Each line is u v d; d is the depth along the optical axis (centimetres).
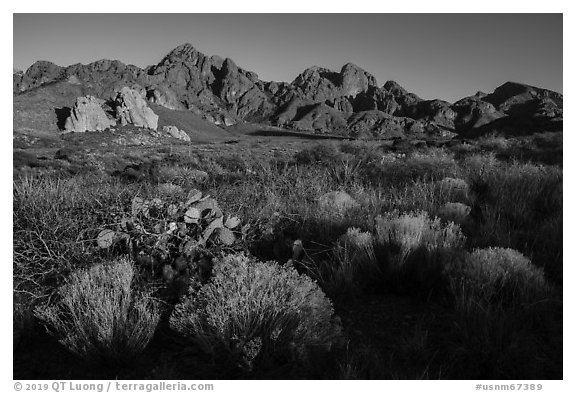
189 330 272
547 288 297
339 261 363
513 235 418
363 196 614
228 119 19925
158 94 17850
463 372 244
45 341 291
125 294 299
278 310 264
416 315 307
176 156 1485
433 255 354
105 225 408
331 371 251
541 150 1184
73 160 2141
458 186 645
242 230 427
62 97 12400
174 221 413
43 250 386
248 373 252
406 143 1975
